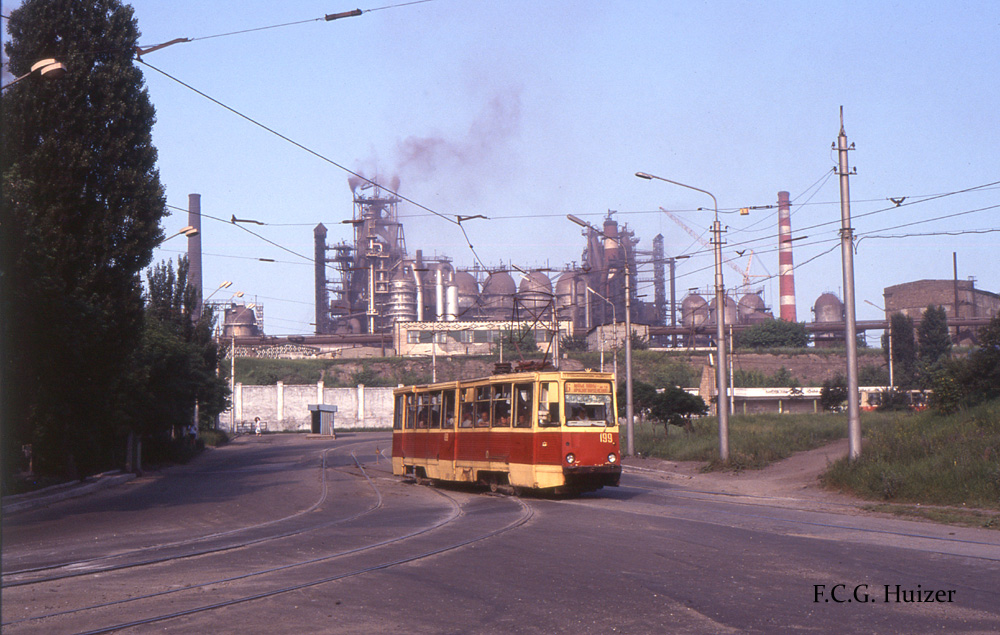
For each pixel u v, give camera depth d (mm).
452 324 106125
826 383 72188
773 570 9805
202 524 16688
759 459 27969
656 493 21766
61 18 24703
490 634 7086
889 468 19047
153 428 38000
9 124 24078
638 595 8500
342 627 7426
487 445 22453
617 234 124625
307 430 91438
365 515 17766
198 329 52094
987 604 7914
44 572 10766
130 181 25594
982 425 22266
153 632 7387
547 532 13719
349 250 133625
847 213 21766
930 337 82750
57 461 29516
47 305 22062
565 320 104750
